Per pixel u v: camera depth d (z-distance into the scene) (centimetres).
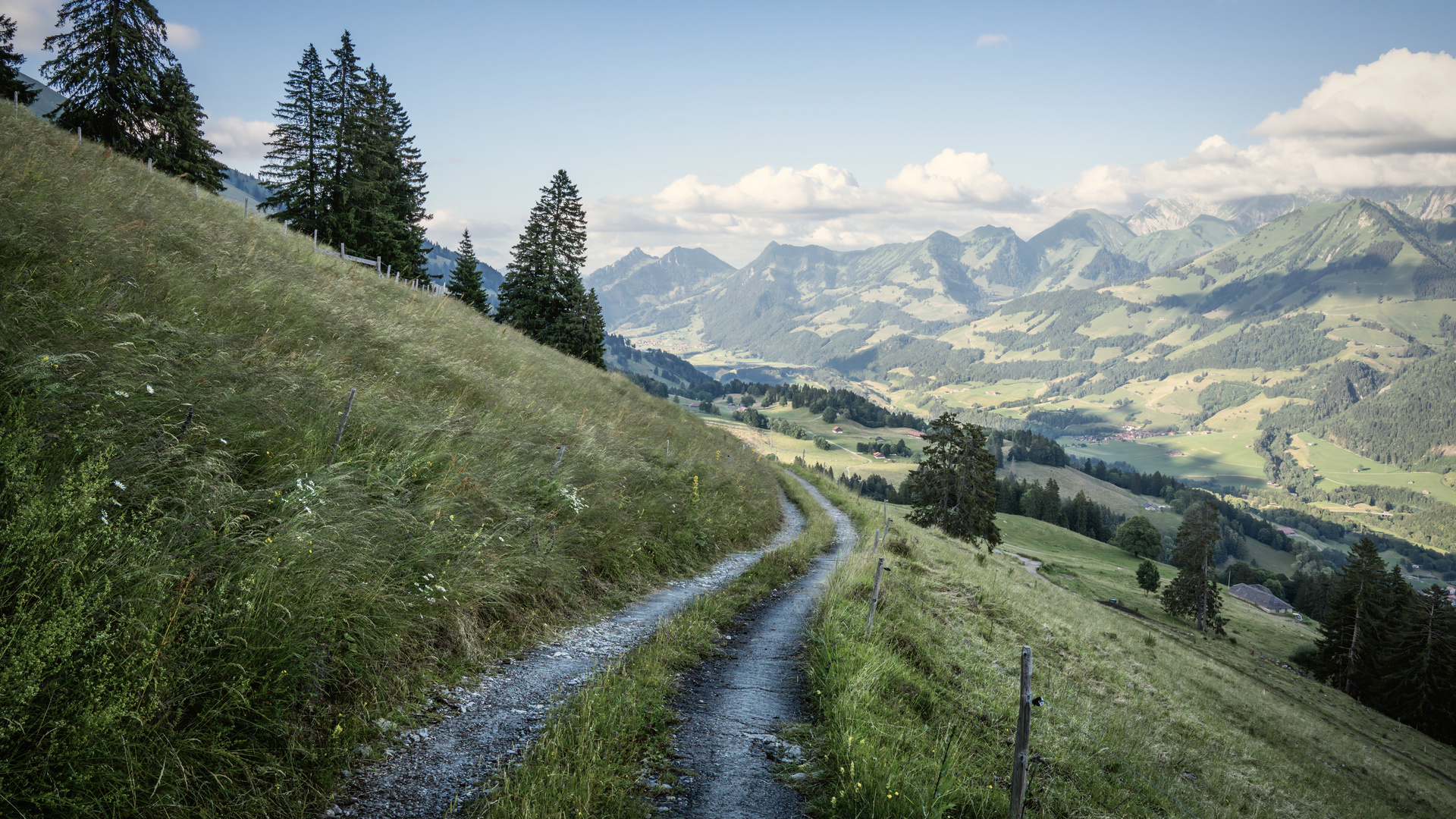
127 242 906
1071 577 8438
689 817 512
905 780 581
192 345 757
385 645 615
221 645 464
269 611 518
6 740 351
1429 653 5144
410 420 1020
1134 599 8094
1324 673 6147
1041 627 1872
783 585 1539
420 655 669
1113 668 1778
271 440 714
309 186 3888
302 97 3831
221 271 1079
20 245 717
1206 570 7025
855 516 3578
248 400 722
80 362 586
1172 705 1702
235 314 962
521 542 959
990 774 752
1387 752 3262
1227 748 1542
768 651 1012
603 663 818
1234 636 7375
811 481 5341
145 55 3161
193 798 401
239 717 446
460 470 975
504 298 5525
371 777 489
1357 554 6081
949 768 658
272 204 3881
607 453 1574
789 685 870
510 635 816
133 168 1731
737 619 1178
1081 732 1094
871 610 1058
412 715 585
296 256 1784
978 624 1592
